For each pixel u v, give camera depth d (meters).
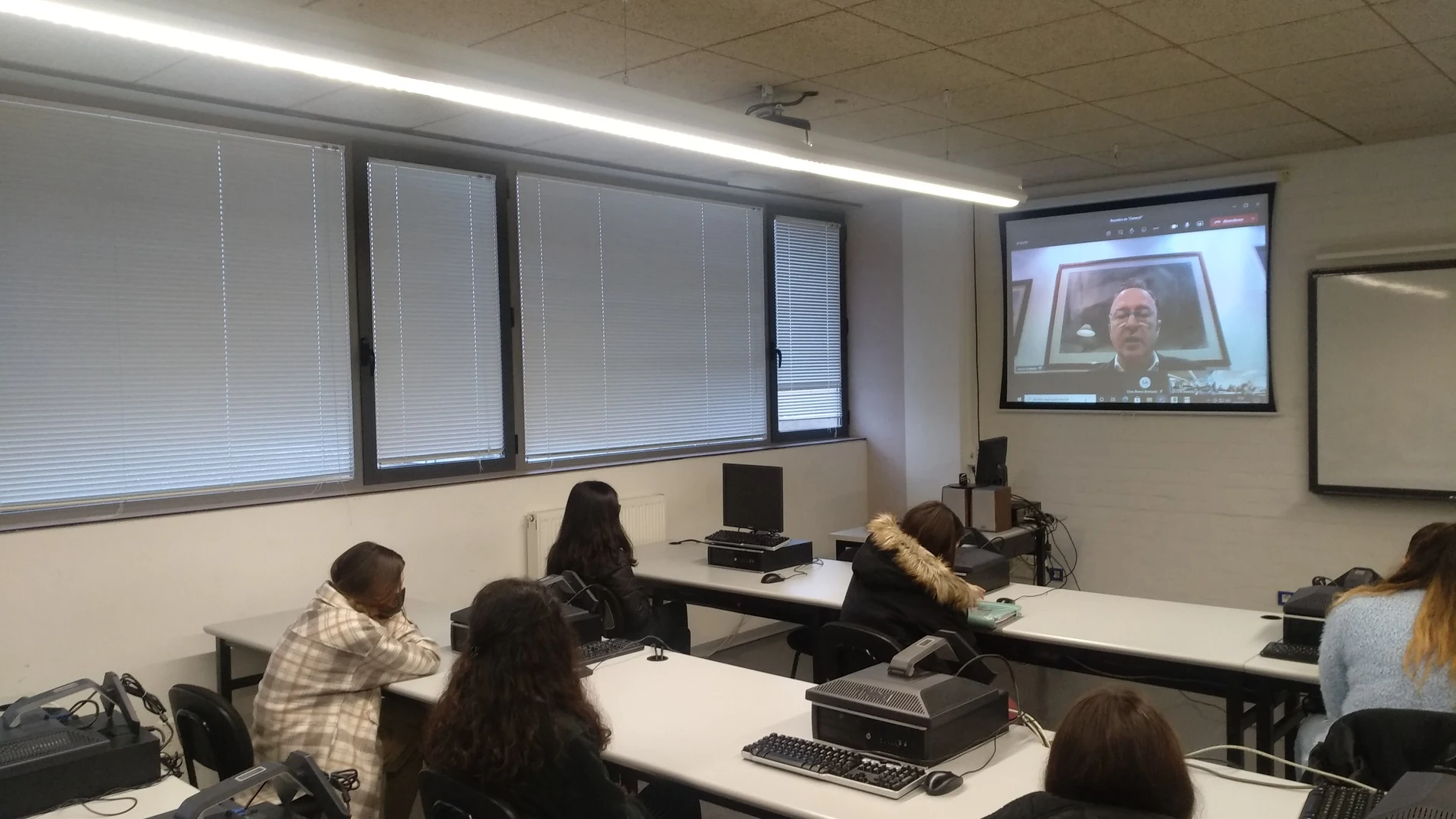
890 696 2.23
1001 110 4.24
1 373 3.38
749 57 3.47
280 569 3.95
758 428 6.35
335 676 2.84
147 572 3.60
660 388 5.71
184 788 2.26
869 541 3.41
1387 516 5.04
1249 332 5.43
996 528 5.50
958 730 2.21
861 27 3.17
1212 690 3.07
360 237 4.33
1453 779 1.53
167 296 3.78
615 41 3.29
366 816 2.80
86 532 3.46
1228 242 5.48
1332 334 5.11
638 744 2.38
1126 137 4.79
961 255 6.31
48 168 3.48
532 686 1.96
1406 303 4.89
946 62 3.55
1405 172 4.91
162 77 3.47
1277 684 2.94
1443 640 2.16
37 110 3.44
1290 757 3.34
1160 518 5.80
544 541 4.80
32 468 3.46
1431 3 3.03
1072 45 3.38
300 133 4.13
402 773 3.13
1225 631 3.29
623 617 3.87
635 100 2.89
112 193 3.63
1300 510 5.31
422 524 4.42
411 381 4.55
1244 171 5.39
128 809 2.14
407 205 4.53
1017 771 2.16
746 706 2.65
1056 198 6.10
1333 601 2.49
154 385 3.75
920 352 6.50
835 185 5.97
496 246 4.87
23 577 3.33
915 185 4.14
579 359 5.26
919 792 2.06
